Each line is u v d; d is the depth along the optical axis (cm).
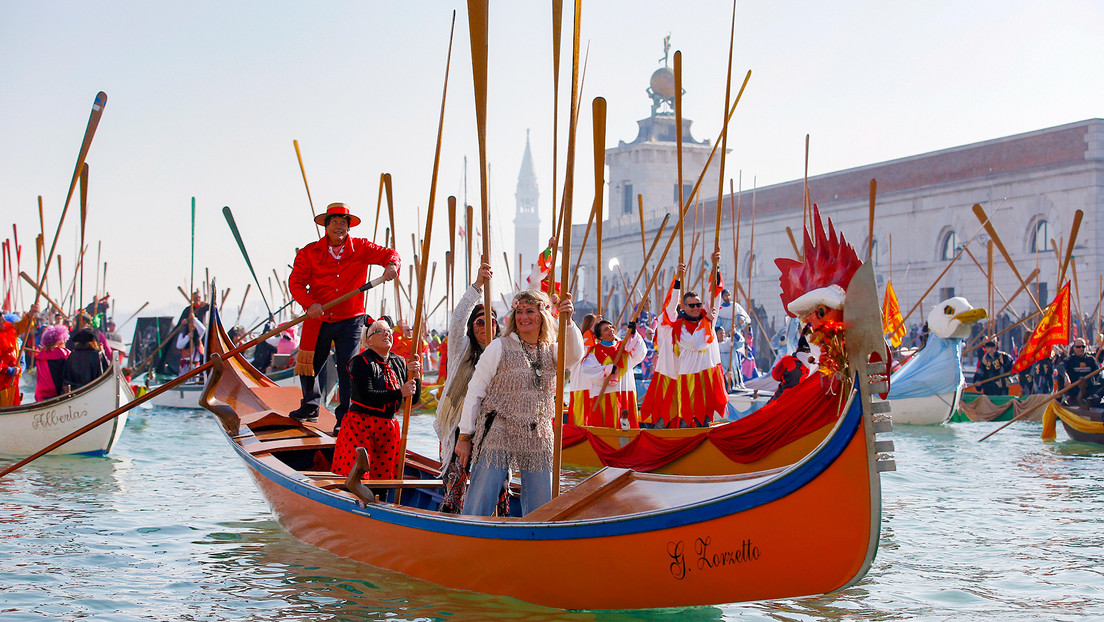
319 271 923
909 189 3784
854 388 475
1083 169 3180
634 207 6412
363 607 585
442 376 2031
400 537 645
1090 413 1445
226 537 775
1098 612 586
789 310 537
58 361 1299
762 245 4562
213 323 1064
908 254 3809
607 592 555
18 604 589
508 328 625
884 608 595
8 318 1285
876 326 469
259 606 589
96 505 905
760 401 1603
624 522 539
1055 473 1153
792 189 4384
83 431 750
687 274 1364
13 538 762
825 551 493
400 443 787
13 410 1198
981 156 3547
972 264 3531
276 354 2152
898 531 814
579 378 1255
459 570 611
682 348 1184
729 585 522
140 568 677
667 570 536
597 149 776
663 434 1045
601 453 1149
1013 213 3403
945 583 650
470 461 634
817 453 487
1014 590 633
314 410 963
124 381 1249
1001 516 878
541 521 567
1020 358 1855
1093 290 3136
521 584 584
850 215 4078
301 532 753
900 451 1377
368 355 778
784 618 572
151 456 1256
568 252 648
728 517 516
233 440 865
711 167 6425
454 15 738
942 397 1717
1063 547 754
